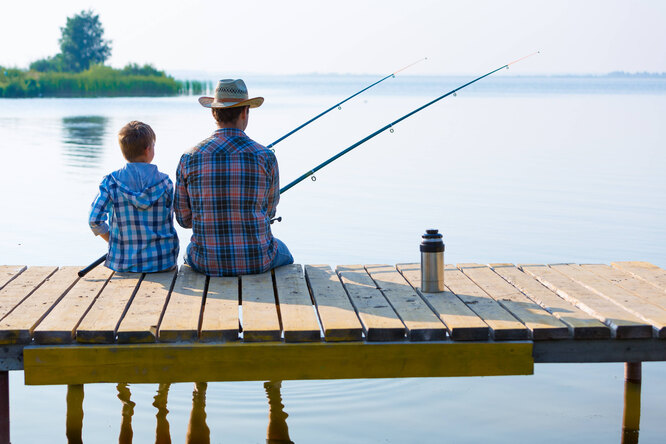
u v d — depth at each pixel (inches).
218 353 124.4
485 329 126.0
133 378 124.2
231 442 143.1
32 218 346.6
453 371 126.6
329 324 127.6
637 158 574.6
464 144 692.1
